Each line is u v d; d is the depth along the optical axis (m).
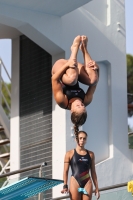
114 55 51.91
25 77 52.53
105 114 51.16
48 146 49.34
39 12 46.88
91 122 50.12
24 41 53.03
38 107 50.81
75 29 49.25
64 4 45.88
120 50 52.38
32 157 50.72
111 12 52.38
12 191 33.38
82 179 35.22
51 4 45.75
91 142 49.81
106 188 40.34
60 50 48.31
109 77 51.66
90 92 32.31
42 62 50.84
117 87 51.81
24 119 52.06
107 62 51.50
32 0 44.78
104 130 50.84
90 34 50.47
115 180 50.12
